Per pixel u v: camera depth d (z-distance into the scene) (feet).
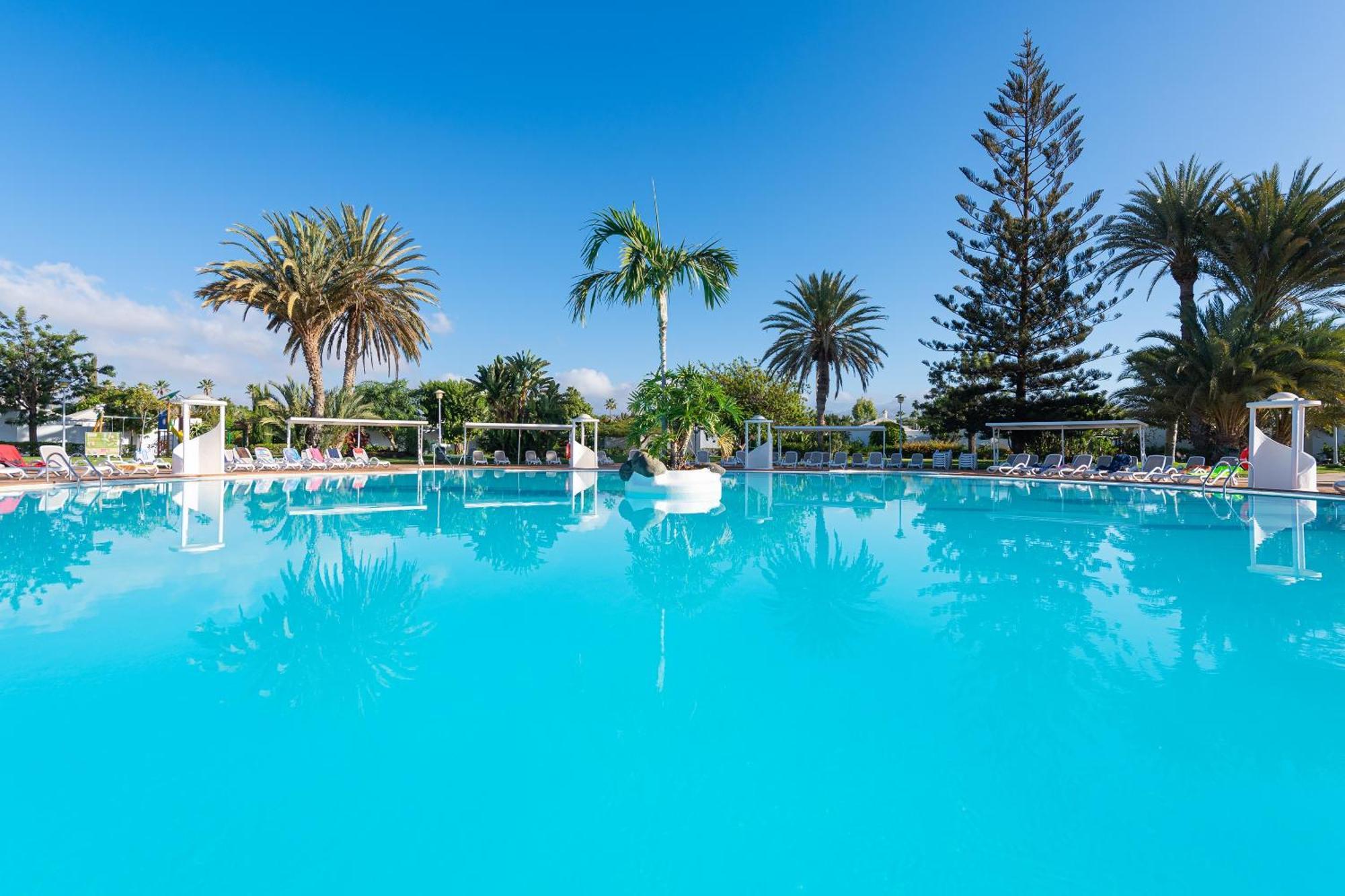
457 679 11.84
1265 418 67.41
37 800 7.85
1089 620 15.64
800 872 6.77
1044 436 95.81
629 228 42.93
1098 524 33.71
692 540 28.17
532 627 15.06
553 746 9.32
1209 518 35.70
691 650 13.48
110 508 37.50
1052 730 9.86
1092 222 90.27
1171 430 72.64
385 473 75.66
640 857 6.97
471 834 7.34
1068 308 91.61
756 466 90.48
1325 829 7.42
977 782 8.43
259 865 6.81
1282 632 14.70
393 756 9.02
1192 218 71.67
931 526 33.19
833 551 25.45
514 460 106.52
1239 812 7.76
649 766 8.79
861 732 9.82
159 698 10.85
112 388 123.54
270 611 16.28
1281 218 64.95
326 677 11.90
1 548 24.81
